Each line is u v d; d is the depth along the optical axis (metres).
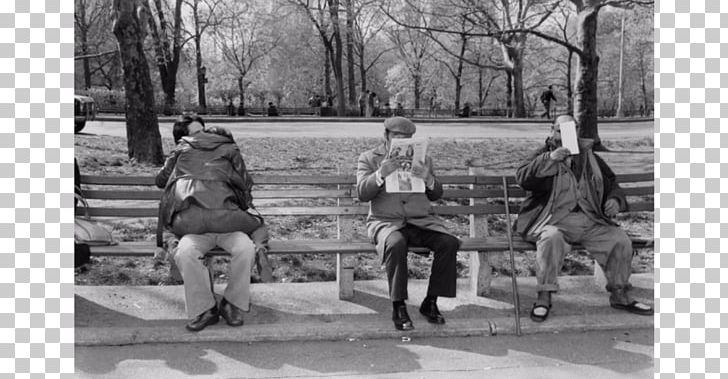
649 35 15.07
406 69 33.44
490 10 11.61
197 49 22.58
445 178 4.88
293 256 5.81
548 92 16.17
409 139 4.25
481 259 4.82
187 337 3.89
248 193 4.39
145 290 4.85
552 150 4.69
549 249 4.32
